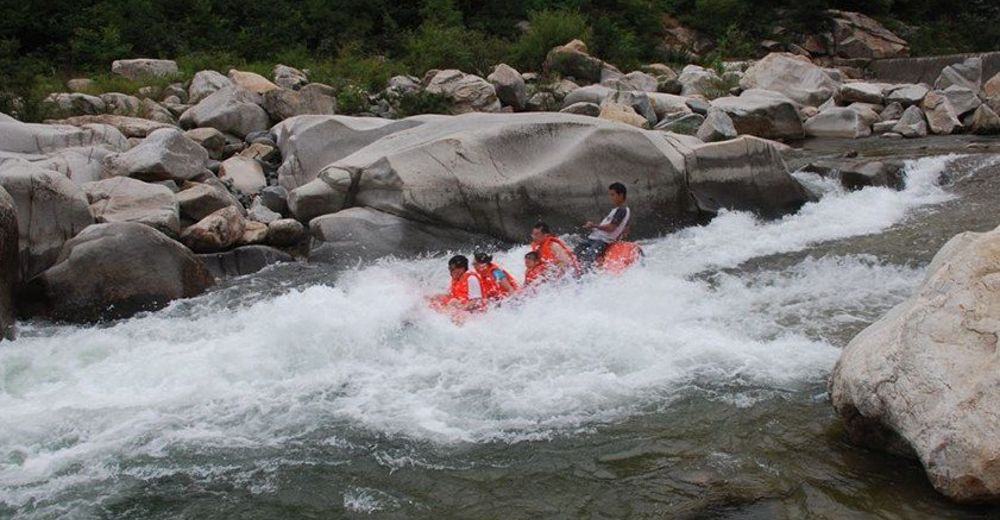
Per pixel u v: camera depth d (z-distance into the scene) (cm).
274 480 496
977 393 411
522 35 2592
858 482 455
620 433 533
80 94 1534
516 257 985
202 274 886
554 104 2003
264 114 1508
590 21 2739
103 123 1351
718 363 638
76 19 2111
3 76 1520
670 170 1101
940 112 1786
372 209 1019
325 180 1036
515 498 466
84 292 805
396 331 714
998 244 457
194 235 948
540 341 697
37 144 1108
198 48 2142
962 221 1032
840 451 491
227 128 1451
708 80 2225
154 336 744
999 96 1817
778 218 1141
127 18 2162
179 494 484
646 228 1083
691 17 3062
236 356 675
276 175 1251
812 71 2170
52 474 511
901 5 3388
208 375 650
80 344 726
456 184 1008
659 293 822
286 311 730
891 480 455
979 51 3172
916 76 2486
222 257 952
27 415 592
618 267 895
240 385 634
